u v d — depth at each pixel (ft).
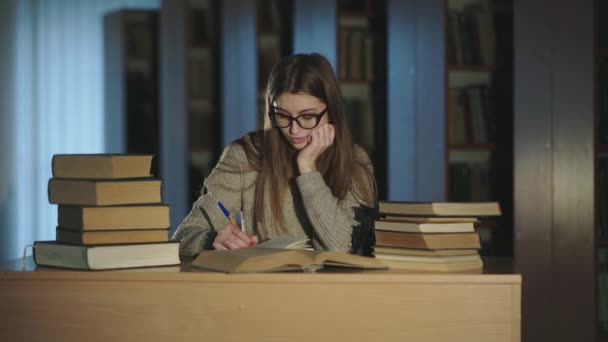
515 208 13.55
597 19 13.47
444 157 14.10
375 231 5.74
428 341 5.28
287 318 5.29
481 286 5.27
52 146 18.13
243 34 15.74
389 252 5.64
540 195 13.50
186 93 16.44
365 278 5.26
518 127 13.53
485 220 14.23
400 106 14.42
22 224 17.98
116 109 18.03
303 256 5.45
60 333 5.38
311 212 6.52
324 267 5.63
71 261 5.43
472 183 14.28
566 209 13.43
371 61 15.21
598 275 13.47
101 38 18.19
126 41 17.92
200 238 6.62
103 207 5.46
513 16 13.55
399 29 14.40
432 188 14.19
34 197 18.04
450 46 14.37
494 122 14.33
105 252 5.37
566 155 13.44
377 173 15.25
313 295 5.28
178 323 5.32
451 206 5.54
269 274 5.27
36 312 5.40
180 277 5.30
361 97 15.48
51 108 18.15
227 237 6.20
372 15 15.28
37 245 5.66
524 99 13.52
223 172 7.23
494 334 5.27
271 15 16.16
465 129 14.34
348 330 5.28
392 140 14.51
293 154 7.13
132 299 5.33
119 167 5.53
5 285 5.41
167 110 16.46
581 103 13.43
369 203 7.14
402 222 5.58
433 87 14.16
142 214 5.56
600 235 13.46
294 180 7.12
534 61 13.51
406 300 5.27
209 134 16.84
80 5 18.20
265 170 7.13
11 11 17.98
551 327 13.44
